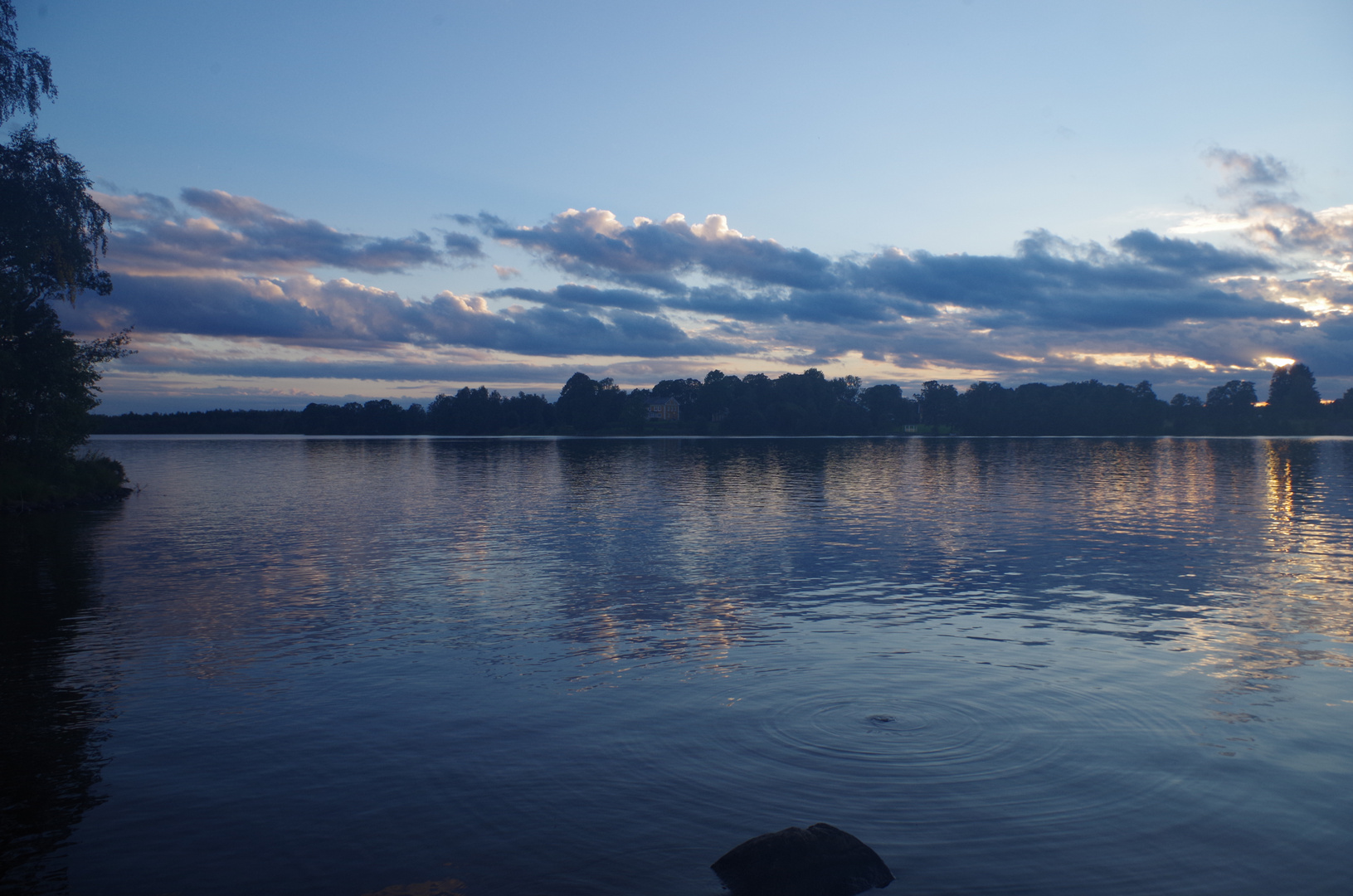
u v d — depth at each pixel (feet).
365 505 175.42
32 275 168.25
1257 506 164.96
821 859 30.30
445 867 31.58
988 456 411.75
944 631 66.39
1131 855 32.17
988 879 30.45
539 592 82.69
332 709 48.96
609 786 38.29
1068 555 104.83
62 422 181.47
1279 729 44.65
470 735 44.68
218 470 314.14
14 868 31.81
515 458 414.62
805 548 111.14
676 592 82.74
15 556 108.58
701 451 497.05
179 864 32.07
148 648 62.85
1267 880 30.48
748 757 41.32
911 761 40.65
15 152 154.51
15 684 54.19
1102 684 52.34
